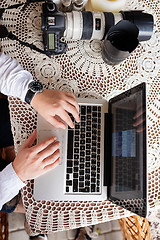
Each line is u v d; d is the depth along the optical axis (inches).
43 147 28.6
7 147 38.6
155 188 31.7
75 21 29.3
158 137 32.3
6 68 29.6
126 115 27.8
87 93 32.1
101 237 47.6
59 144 30.0
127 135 27.4
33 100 30.0
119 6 31.2
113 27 28.0
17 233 46.0
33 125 30.8
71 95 30.4
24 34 31.4
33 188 30.3
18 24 31.4
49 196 29.7
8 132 36.7
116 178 29.0
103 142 30.7
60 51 31.0
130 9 33.9
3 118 36.4
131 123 26.8
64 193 29.8
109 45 27.5
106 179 30.4
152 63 33.3
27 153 28.5
